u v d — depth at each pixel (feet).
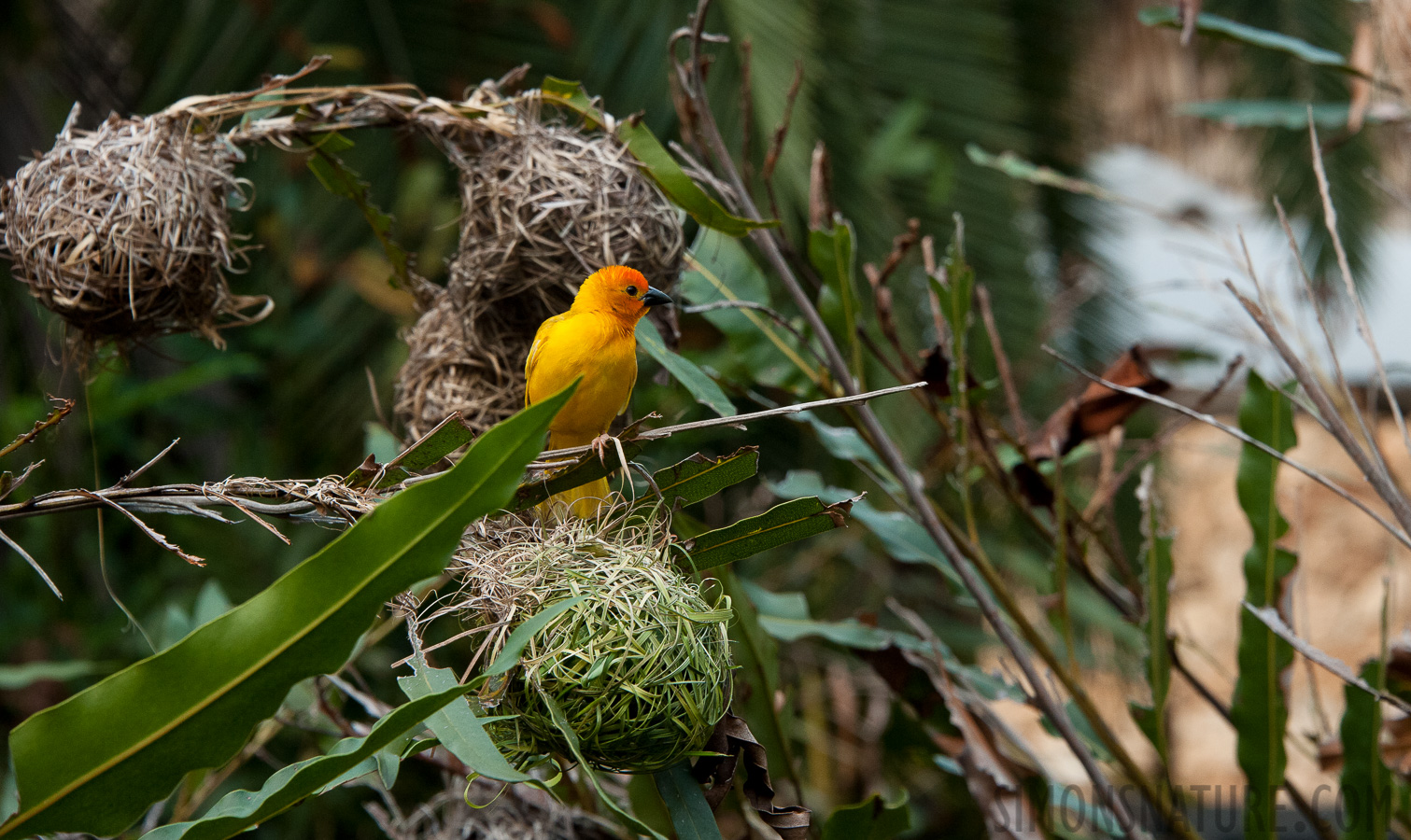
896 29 34.06
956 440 16.20
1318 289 33.68
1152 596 15.01
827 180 16.14
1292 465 12.14
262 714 8.12
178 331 13.64
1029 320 34.83
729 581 14.57
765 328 16.87
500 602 9.71
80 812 7.91
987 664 35.37
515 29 29.73
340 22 28.89
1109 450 16.76
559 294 14.20
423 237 29.76
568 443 15.38
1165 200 52.65
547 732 9.37
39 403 24.25
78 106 13.00
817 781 26.71
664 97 29.60
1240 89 46.11
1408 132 16.71
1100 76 43.88
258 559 28.12
